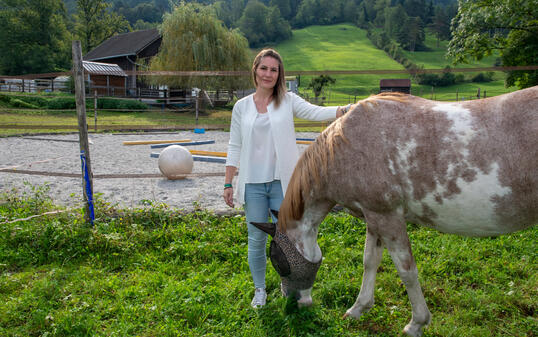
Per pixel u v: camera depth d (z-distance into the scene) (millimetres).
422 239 3670
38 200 4453
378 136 2059
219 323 2389
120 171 7199
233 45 24422
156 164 8016
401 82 23969
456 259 3223
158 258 3312
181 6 24734
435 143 1938
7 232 3527
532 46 10266
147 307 2541
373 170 2061
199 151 9227
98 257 3271
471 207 1916
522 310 2590
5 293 2752
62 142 11672
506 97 1892
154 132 15617
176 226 3896
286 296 2439
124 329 2307
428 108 2039
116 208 4520
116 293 2721
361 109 2152
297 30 127500
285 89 2533
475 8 10766
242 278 2902
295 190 2291
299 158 2383
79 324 2324
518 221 1906
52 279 2928
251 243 2619
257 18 111375
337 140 2158
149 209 4113
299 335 2311
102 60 31672
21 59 48062
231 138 2691
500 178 1815
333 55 88125
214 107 26266
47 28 49719
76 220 3744
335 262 3209
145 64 29641
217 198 5281
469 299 2650
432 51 100438
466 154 1874
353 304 2684
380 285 2904
